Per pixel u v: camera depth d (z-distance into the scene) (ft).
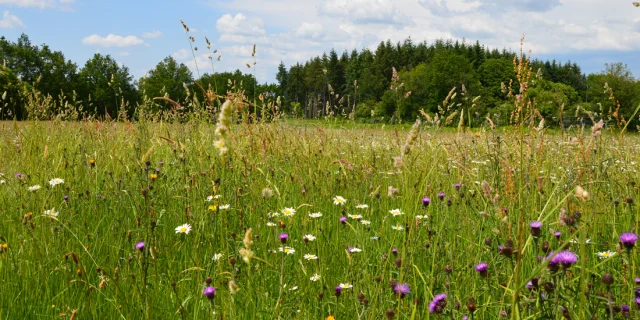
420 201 11.09
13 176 14.80
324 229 12.38
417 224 9.54
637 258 7.43
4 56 165.99
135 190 14.21
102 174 16.08
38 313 8.73
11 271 9.71
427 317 6.82
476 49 367.25
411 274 8.84
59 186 13.97
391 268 9.18
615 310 6.25
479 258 9.42
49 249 10.52
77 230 11.77
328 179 15.89
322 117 28.58
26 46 173.37
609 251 9.66
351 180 16.24
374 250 10.99
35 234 10.84
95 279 9.89
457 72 175.32
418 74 184.03
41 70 172.04
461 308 7.88
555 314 5.99
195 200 12.75
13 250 10.51
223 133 5.75
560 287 6.32
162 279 9.77
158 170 14.84
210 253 10.30
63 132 22.34
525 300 6.25
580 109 16.14
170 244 11.27
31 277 9.52
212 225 11.64
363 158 19.85
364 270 9.48
